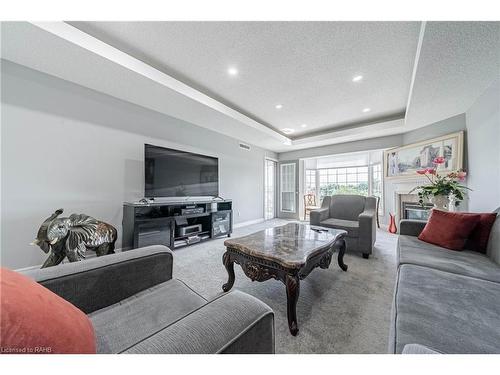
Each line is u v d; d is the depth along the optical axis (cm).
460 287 94
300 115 362
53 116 214
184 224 318
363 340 111
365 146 451
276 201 605
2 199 188
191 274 199
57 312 43
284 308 143
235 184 457
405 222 205
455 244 154
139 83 224
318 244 161
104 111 251
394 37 173
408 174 361
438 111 280
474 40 152
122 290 87
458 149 280
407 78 237
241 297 57
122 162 267
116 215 262
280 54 197
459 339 61
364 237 247
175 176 306
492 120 210
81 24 164
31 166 202
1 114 187
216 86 261
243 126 370
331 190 575
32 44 165
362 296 158
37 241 168
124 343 63
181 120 339
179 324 45
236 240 170
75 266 79
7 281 41
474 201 249
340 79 242
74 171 229
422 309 77
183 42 183
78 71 203
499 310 77
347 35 172
